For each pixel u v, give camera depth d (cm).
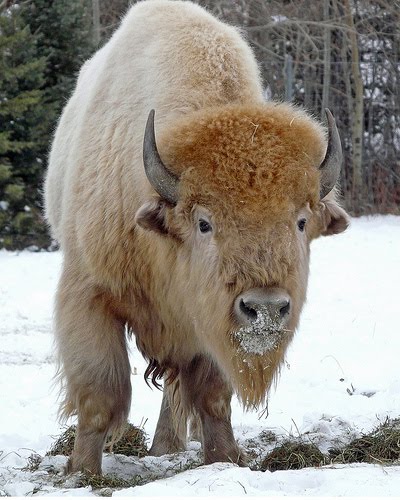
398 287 2123
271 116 778
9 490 785
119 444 1030
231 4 4572
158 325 898
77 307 884
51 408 1247
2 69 3425
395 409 1116
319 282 2216
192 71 875
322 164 807
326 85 4519
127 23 1005
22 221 3422
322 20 4944
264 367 746
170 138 793
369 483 702
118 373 884
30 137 3478
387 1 4709
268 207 735
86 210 902
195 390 895
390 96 4784
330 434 993
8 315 1961
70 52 3672
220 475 739
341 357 1473
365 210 4306
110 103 936
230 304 735
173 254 823
